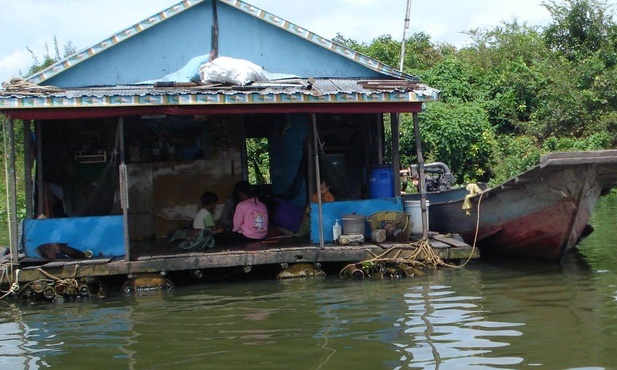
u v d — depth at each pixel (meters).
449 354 6.36
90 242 10.74
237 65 11.70
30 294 9.91
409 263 10.53
